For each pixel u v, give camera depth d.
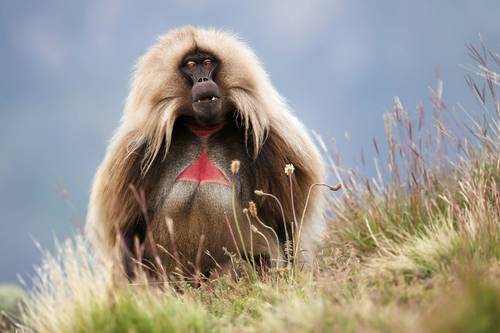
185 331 13.85
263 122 18.88
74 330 14.56
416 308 13.22
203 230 18.55
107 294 15.08
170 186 18.95
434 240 16.53
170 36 19.67
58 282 15.54
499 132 20.45
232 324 14.77
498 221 17.33
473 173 20.09
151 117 19.02
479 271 14.16
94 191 19.22
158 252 18.66
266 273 17.42
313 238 19.62
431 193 20.61
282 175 18.88
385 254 18.91
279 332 13.10
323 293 14.58
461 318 10.95
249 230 18.61
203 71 19.02
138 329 13.85
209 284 17.55
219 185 18.78
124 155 18.97
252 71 19.39
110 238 19.00
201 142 19.22
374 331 12.20
